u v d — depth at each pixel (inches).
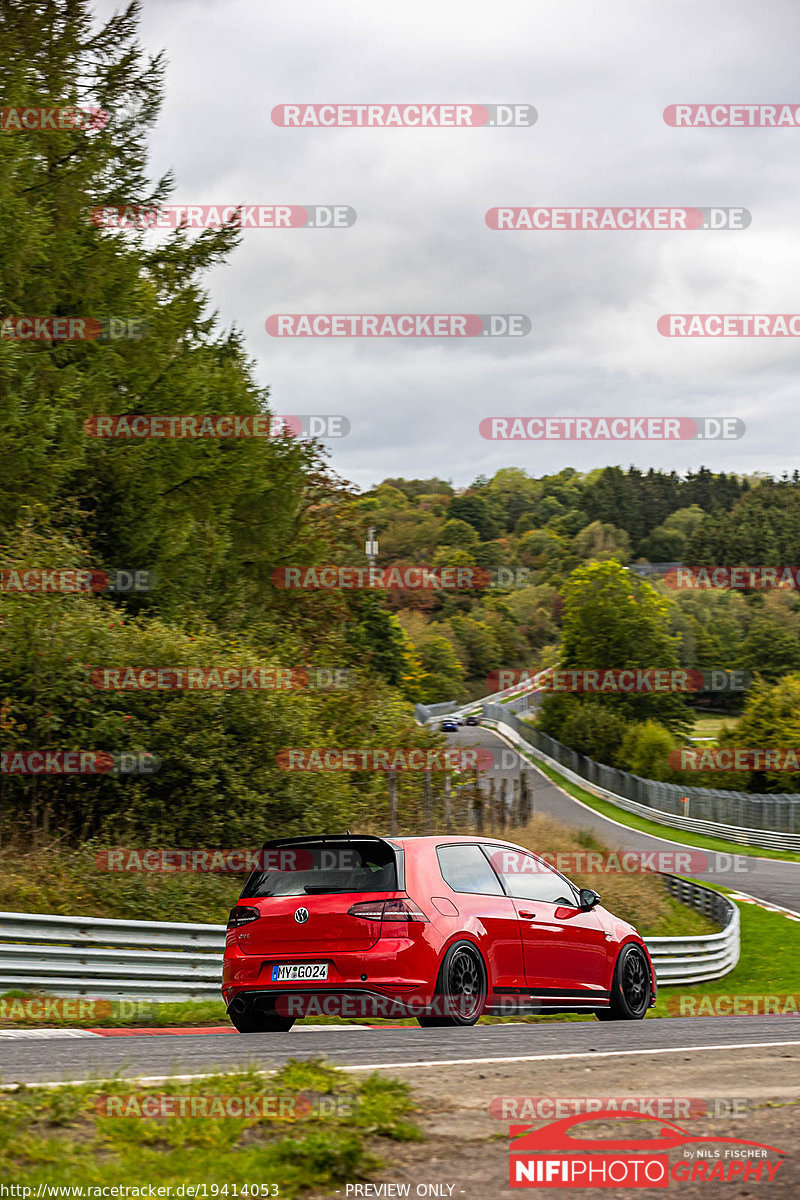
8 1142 285.7
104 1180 267.1
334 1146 291.9
